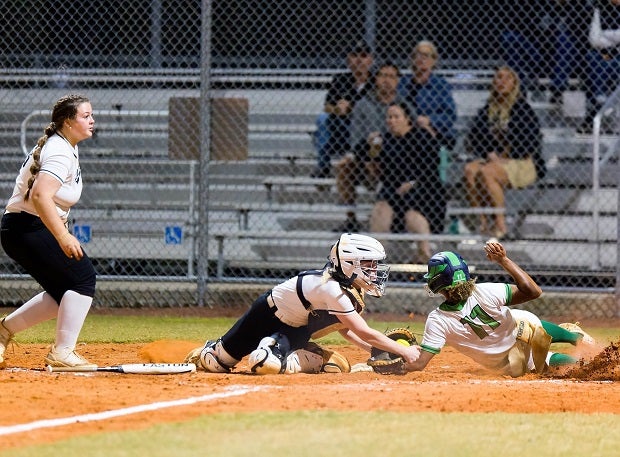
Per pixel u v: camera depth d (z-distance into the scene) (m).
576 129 30.22
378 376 14.05
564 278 26.25
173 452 8.48
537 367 14.52
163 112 28.98
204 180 24.97
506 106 27.14
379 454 8.49
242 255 28.61
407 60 31.30
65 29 31.16
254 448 8.65
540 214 28.58
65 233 13.48
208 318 23.69
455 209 27.44
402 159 26.62
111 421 9.97
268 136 32.03
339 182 27.95
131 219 27.94
